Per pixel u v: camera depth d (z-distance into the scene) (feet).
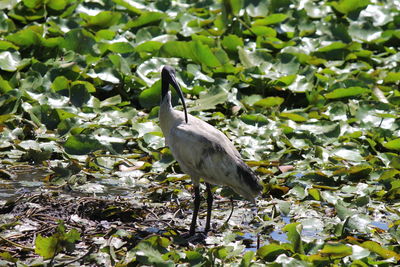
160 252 28.40
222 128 44.70
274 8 64.13
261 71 52.01
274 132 44.19
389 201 37.22
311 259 28.07
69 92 46.70
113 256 27.63
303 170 40.01
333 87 52.24
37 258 28.09
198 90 49.08
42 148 40.55
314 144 43.83
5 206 33.40
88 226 31.96
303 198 36.37
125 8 61.21
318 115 48.11
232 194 35.99
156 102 47.85
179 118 33.35
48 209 33.27
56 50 52.21
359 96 51.65
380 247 29.30
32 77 47.11
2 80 45.60
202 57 52.54
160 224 33.12
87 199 34.01
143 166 39.70
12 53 49.34
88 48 52.60
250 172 32.58
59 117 44.39
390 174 38.47
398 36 62.59
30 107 44.62
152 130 43.73
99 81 49.55
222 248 28.40
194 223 32.19
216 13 64.39
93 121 44.62
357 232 32.42
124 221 33.42
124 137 42.86
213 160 31.89
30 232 30.66
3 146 40.78
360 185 37.68
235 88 50.06
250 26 60.23
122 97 49.90
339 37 60.90
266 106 49.03
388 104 48.57
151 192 36.73
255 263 27.32
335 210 34.76
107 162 40.01
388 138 44.98
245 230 32.96
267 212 34.88
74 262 27.96
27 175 38.32
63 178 37.01
